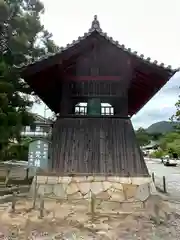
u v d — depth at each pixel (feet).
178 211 23.35
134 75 28.17
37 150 23.47
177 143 139.13
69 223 17.72
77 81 28.50
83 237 15.39
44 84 30.07
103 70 29.01
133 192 23.22
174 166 122.62
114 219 18.93
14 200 21.97
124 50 25.50
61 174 24.16
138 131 259.19
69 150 25.48
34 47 49.73
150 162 150.82
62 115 27.68
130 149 25.61
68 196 23.09
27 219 18.38
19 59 46.16
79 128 26.94
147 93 32.73
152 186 23.97
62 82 28.73
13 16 45.21
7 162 78.48
